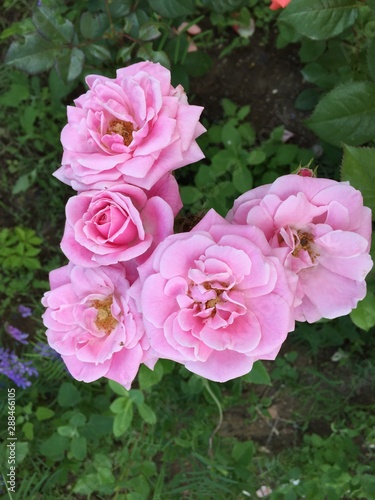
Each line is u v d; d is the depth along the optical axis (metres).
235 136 0.41
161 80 0.25
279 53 0.44
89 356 0.26
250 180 0.39
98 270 0.25
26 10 0.46
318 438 0.44
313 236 0.24
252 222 0.23
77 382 0.46
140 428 0.45
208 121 0.45
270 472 0.45
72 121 0.25
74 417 0.42
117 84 0.25
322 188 0.23
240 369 0.23
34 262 0.47
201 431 0.44
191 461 0.44
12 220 0.48
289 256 0.23
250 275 0.21
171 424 0.45
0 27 0.46
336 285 0.25
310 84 0.44
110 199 0.24
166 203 0.24
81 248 0.25
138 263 0.25
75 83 0.40
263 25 0.44
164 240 0.22
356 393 0.46
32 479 0.43
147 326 0.23
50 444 0.42
